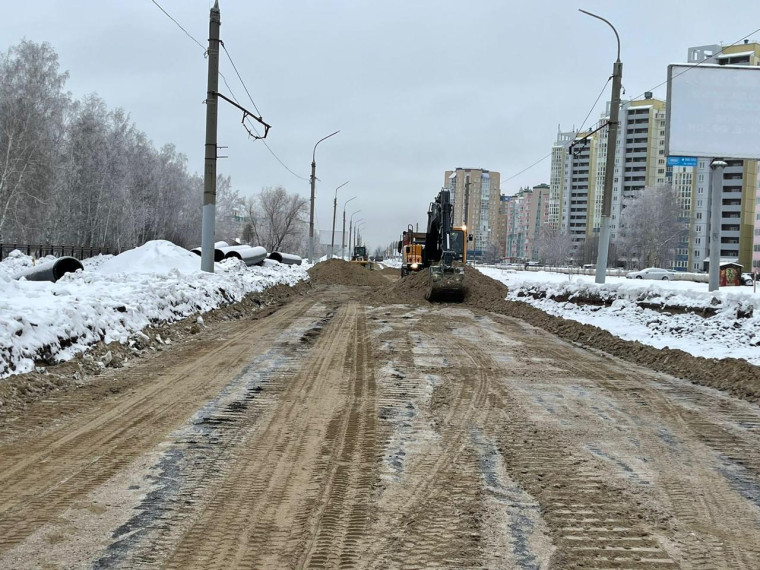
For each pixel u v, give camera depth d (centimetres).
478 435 682
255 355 1172
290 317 1888
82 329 1073
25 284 1450
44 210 5072
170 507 474
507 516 470
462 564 395
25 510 463
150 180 7362
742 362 1046
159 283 1667
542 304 2106
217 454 600
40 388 837
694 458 619
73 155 6041
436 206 3077
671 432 712
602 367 1140
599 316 1736
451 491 517
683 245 11006
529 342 1452
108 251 5841
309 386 911
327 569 386
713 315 1436
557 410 803
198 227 9550
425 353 1239
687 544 430
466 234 3334
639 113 12231
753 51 7894
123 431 669
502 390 914
